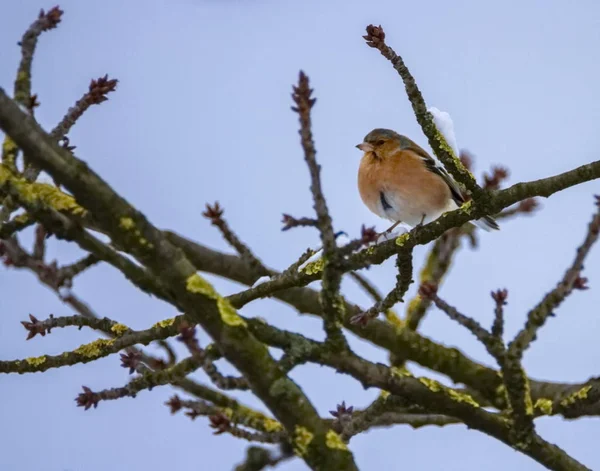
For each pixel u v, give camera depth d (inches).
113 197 239.8
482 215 325.7
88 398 293.9
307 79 260.8
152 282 266.8
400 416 401.1
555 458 309.4
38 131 233.1
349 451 248.2
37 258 295.6
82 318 322.3
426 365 421.1
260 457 291.6
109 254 263.9
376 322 426.9
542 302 308.5
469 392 412.5
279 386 249.0
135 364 306.8
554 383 422.6
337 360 277.6
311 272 334.0
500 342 305.9
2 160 302.4
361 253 329.4
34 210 253.3
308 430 247.8
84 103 307.3
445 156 320.5
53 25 307.3
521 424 307.7
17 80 301.0
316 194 265.0
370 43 310.5
